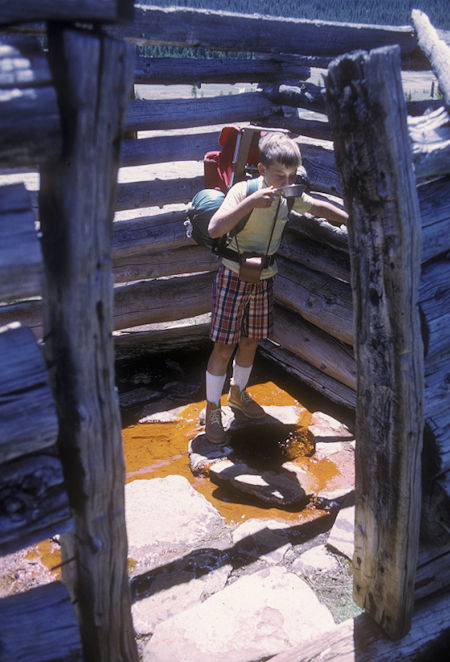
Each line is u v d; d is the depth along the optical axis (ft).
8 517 4.75
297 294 15.01
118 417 5.22
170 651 7.80
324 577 9.23
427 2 325.21
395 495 6.72
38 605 5.24
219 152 11.88
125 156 13.71
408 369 6.09
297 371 15.25
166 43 11.50
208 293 16.29
